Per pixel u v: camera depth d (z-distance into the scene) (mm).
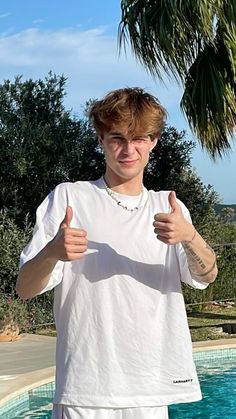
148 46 9000
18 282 2186
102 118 2195
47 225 2264
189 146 14062
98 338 2172
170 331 2242
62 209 2289
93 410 2154
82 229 2205
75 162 13477
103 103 2193
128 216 2266
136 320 2188
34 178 13195
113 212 2268
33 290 2150
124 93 2195
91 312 2182
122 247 2221
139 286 2201
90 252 2205
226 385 7410
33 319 10469
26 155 13000
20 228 12523
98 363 2162
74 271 2203
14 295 10258
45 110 13945
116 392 2154
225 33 8586
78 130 13828
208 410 6520
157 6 8828
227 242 13367
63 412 2189
